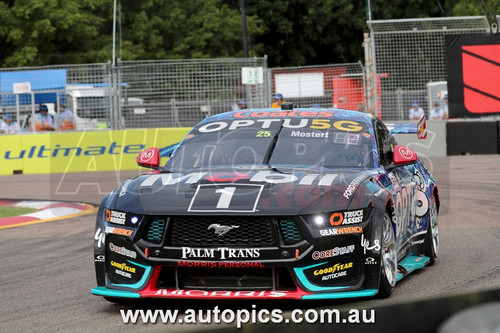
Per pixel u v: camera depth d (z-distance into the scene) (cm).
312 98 7906
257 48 17462
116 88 7788
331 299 1966
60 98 7838
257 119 2461
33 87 7844
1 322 1955
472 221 3788
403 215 2325
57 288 2425
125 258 1944
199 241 1870
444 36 7331
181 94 7819
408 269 2330
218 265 1847
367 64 7475
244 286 1888
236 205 1869
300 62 18675
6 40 13912
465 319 580
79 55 14600
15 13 13688
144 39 15738
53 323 1916
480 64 7294
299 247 1838
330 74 7756
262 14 18125
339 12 18362
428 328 584
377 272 1922
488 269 2512
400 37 7456
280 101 6512
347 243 1881
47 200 5412
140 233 1916
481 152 7525
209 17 15938
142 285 1908
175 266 1884
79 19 14100
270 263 1834
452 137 7525
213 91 7819
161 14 16275
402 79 7500
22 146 7581
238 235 1856
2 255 3234
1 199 5525
